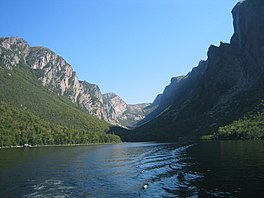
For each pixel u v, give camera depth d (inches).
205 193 1926.7
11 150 6904.5
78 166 3614.7
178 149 5920.3
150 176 2696.9
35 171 3169.3
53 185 2399.1
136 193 2053.4
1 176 2839.6
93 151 6496.1
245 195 1846.7
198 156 4128.9
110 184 2420.0
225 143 6791.3
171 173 2775.6
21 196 2047.2
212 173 2625.5
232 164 3078.2
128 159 4421.8
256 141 6879.9
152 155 4886.8
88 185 2391.7
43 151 6496.1
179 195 1918.1
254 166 2869.1
